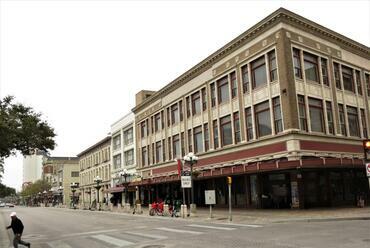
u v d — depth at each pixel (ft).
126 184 151.64
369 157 96.43
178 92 147.43
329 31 109.40
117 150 219.82
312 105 100.78
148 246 45.80
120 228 73.77
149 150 173.58
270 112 99.50
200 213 101.24
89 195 277.44
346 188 104.42
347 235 45.37
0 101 77.36
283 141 94.17
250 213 90.48
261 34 103.76
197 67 132.16
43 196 411.95
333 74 109.40
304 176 95.09
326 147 99.81
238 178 113.29
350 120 112.98
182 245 44.96
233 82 115.75
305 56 102.42
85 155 296.30
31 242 59.06
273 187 100.63
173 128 151.12
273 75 100.07
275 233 51.34
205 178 114.83
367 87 123.34
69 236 64.69
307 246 38.78
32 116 78.84
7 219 135.13
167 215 103.76
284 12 97.19
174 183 150.00
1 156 79.51
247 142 106.01
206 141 128.57
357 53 120.88
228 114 116.57
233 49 114.73
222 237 50.34
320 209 89.35
